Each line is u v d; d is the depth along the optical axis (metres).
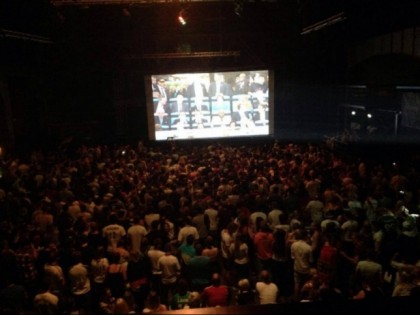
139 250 7.35
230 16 19.80
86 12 19.38
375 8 14.77
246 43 20.39
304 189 10.59
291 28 19.86
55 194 10.20
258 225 8.16
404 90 14.73
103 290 6.51
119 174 11.91
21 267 6.95
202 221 8.56
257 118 20.16
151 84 19.69
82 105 21.03
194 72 19.59
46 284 5.99
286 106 21.34
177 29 20.00
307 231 7.77
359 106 18.41
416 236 7.48
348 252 7.48
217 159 14.23
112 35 20.02
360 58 17.44
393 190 10.16
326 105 20.78
